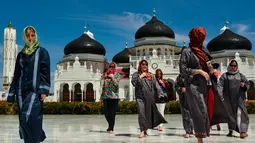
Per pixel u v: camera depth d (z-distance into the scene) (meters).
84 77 63.88
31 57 6.66
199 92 6.23
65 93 67.19
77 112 29.45
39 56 6.71
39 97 6.57
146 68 10.52
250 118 21.38
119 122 17.98
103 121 19.12
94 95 63.00
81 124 16.66
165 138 10.03
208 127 6.20
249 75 59.03
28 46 6.82
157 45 67.81
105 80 11.96
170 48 68.88
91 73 63.88
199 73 6.23
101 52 77.31
